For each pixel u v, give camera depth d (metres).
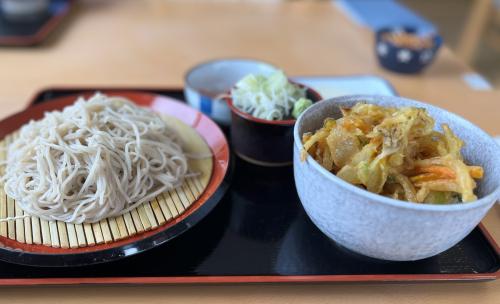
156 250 0.27
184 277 0.24
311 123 0.27
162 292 0.24
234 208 0.31
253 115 0.34
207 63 0.44
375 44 0.56
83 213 0.28
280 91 0.34
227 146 0.34
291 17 0.70
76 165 0.29
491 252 0.27
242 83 0.35
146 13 0.69
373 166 0.23
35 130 0.32
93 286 0.24
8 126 0.36
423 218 0.21
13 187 0.29
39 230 0.27
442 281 0.25
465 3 1.56
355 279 0.24
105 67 0.52
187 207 0.29
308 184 0.24
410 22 0.65
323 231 0.26
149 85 0.48
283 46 0.59
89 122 0.31
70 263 0.24
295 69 0.53
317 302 0.24
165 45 0.58
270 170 0.35
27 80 0.48
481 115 0.44
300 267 0.26
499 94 0.49
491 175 0.24
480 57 1.16
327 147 0.26
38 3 0.62
